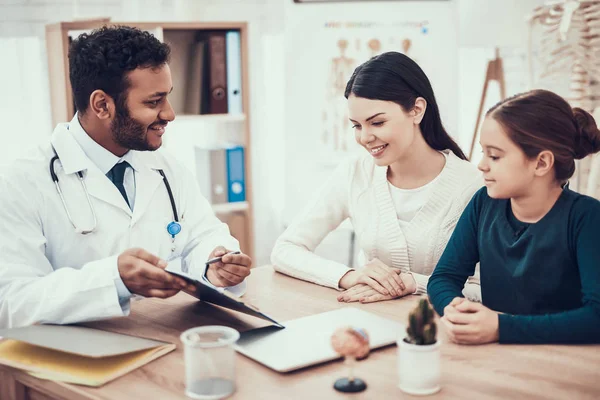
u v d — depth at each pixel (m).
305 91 3.35
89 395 1.04
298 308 1.43
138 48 1.50
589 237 1.25
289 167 3.42
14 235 1.47
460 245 1.48
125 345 1.17
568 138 1.25
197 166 3.38
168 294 1.30
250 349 1.17
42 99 3.32
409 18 3.30
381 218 1.80
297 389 1.03
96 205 1.58
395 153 1.67
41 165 1.56
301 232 1.83
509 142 1.24
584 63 3.06
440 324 1.31
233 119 3.34
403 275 1.55
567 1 3.01
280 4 3.69
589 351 1.17
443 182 1.75
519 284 1.34
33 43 3.27
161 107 1.56
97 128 1.58
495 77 3.34
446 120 3.34
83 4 3.34
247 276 1.67
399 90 1.62
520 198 1.31
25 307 1.33
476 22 3.26
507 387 1.02
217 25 3.22
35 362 1.15
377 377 1.07
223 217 3.51
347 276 1.58
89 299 1.29
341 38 3.31
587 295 1.22
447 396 0.99
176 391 1.04
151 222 1.65
